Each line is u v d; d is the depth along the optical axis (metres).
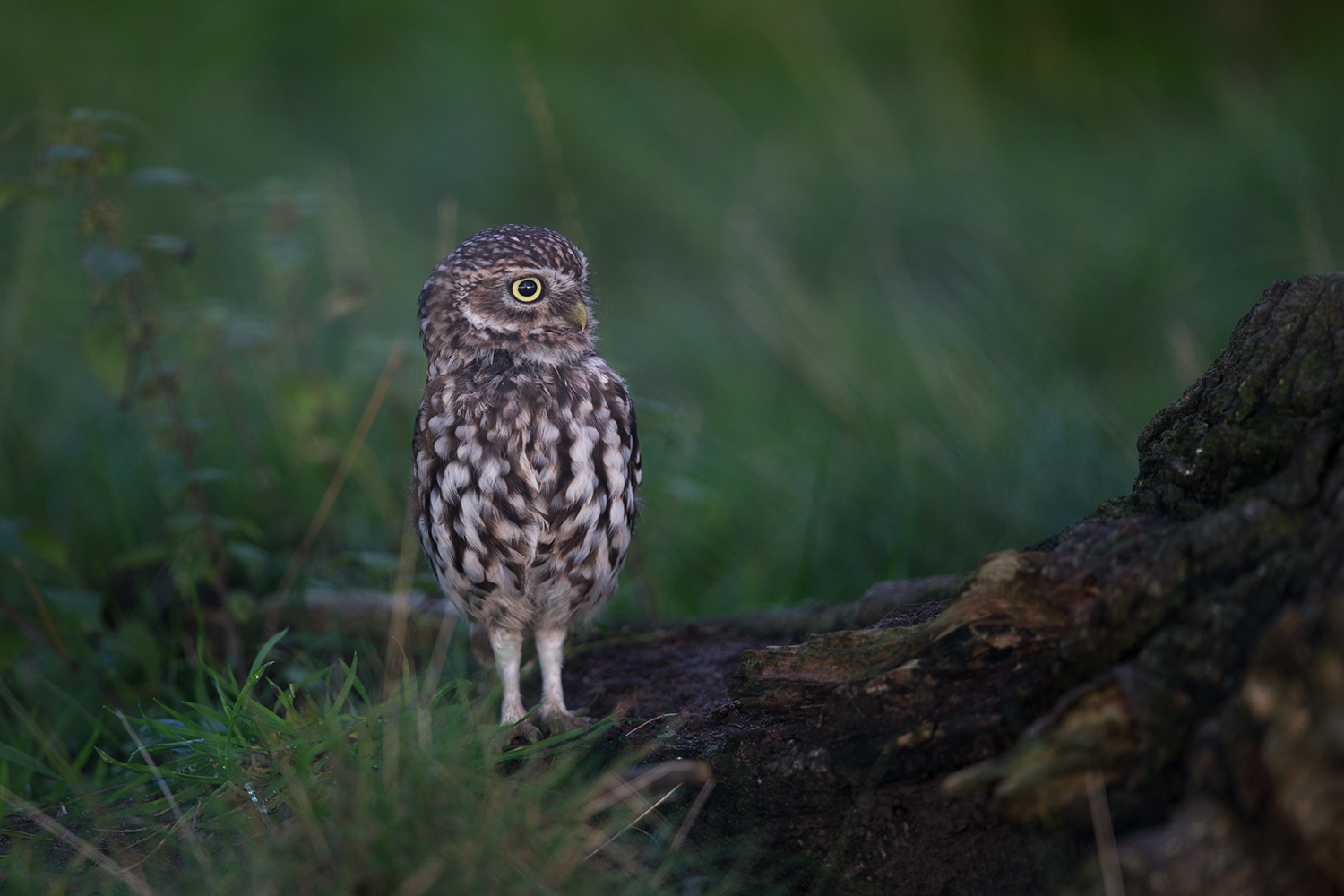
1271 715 3.60
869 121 18.92
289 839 4.58
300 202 10.50
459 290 6.81
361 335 11.68
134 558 8.14
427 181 18.39
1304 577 4.01
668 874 5.13
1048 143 18.56
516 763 6.15
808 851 5.20
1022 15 22.69
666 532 9.81
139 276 9.38
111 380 8.10
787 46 21.66
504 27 22.48
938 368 11.62
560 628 6.86
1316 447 4.26
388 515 9.83
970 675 4.89
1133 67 20.95
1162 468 5.01
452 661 7.88
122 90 19.70
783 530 9.98
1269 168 15.60
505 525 6.41
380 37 22.58
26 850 5.36
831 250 15.91
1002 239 15.30
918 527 9.41
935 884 4.81
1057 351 12.27
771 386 12.54
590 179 17.83
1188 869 3.66
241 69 21.39
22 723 7.27
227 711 5.89
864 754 5.00
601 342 14.02
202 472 8.27
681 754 5.62
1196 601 4.21
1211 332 13.26
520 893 4.24
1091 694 4.16
